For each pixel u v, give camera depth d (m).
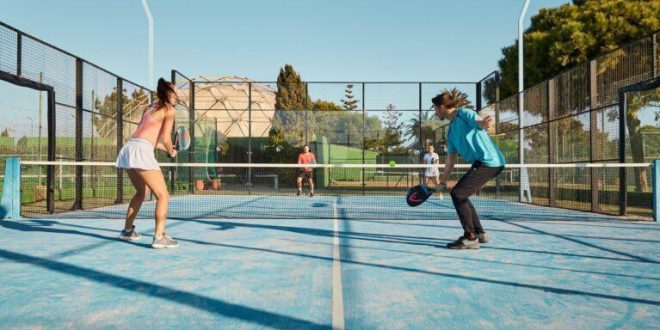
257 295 3.04
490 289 3.21
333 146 17.88
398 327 2.44
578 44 16.58
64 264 4.02
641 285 3.33
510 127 12.77
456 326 2.46
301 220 7.65
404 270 3.79
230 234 5.92
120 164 4.68
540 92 11.11
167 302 2.89
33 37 7.89
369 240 5.42
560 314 2.67
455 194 4.80
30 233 5.96
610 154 8.74
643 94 11.66
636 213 8.99
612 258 4.32
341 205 11.09
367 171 17.22
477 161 4.82
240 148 17.39
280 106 16.19
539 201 11.18
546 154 10.88
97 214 8.63
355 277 3.55
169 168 14.20
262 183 17.34
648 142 12.51
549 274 3.67
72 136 9.28
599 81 9.05
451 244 4.81
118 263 4.06
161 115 4.81
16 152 14.54
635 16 15.88
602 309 2.76
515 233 6.03
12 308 2.77
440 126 15.84
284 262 4.11
